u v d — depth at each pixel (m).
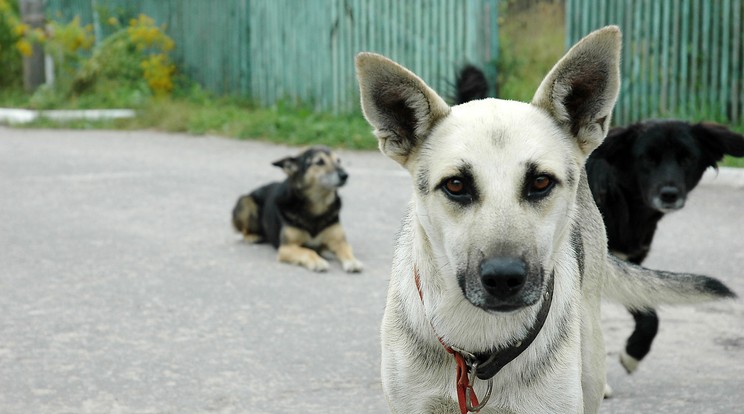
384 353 3.72
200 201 10.28
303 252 8.03
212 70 18.88
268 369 5.37
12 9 21.81
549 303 3.48
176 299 6.72
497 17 13.80
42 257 7.83
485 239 3.26
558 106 3.52
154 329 6.03
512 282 3.19
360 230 9.09
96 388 5.03
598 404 4.23
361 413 4.75
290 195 8.29
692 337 5.93
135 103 18.42
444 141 3.47
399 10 14.82
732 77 12.09
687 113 12.34
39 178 11.55
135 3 20.58
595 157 5.88
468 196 3.37
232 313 6.42
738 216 8.98
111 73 19.67
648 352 5.32
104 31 21.23
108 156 13.30
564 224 3.49
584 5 12.84
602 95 3.59
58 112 17.84
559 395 3.52
